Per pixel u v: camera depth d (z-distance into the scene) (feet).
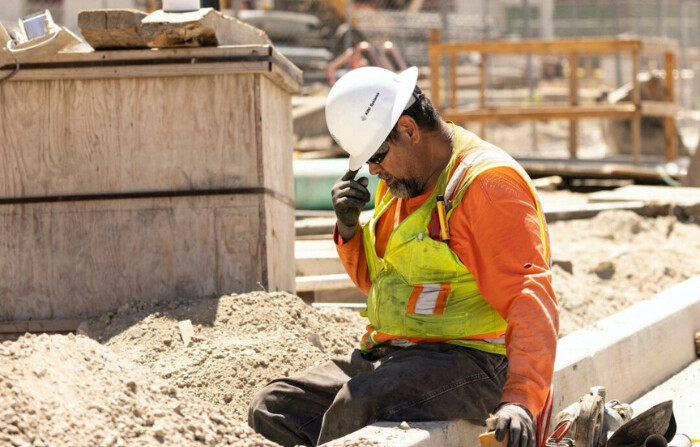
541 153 114.32
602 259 49.78
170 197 33.37
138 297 33.50
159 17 32.50
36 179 33.63
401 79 21.75
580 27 150.71
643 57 155.43
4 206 33.73
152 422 18.10
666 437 21.61
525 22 105.91
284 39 114.21
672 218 58.08
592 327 32.14
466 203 20.45
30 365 17.78
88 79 33.19
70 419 17.06
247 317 31.01
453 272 21.21
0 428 16.03
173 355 29.19
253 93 32.94
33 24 32.42
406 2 144.46
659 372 33.53
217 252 33.35
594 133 146.00
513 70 156.97
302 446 21.27
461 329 21.33
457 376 21.03
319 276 40.06
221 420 19.45
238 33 34.47
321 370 23.43
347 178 22.94
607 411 22.09
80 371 18.47
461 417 21.20
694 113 144.15
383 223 22.81
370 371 21.49
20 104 33.45
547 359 19.04
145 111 33.32
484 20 124.47
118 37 32.45
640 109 83.30
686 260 51.03
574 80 87.66
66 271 33.71
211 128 33.19
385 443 19.36
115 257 33.58
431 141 21.25
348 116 21.35
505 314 19.90
